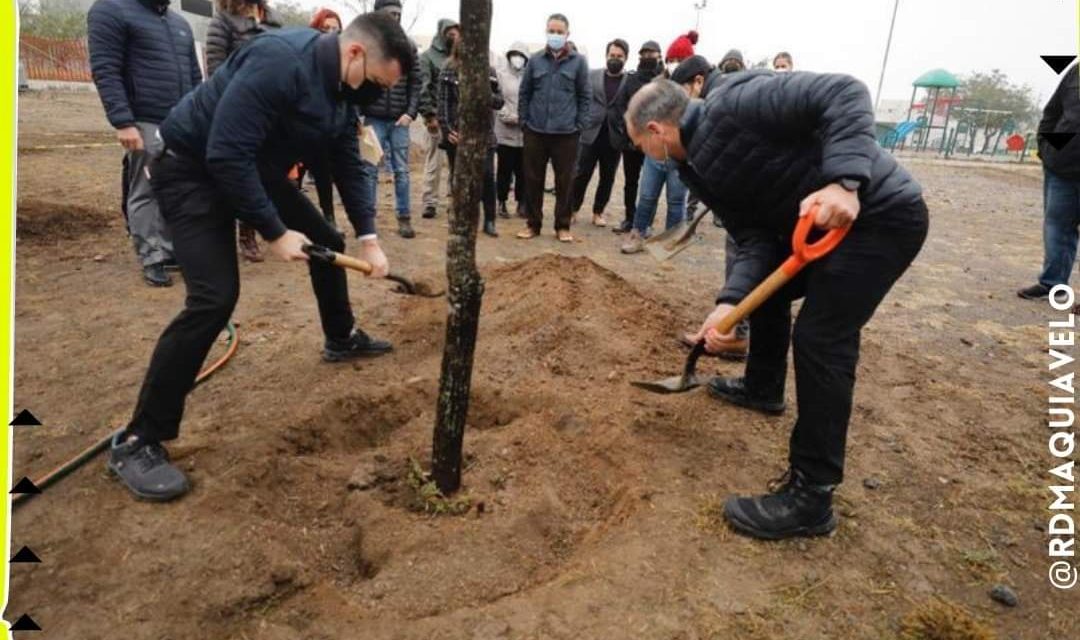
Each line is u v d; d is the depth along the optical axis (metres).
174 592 2.25
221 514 2.60
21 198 7.11
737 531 2.59
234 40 5.17
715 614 2.21
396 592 2.32
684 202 6.97
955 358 4.61
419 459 3.07
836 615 2.26
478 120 2.29
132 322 4.39
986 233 9.64
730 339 2.72
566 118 6.90
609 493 2.89
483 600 2.33
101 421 3.27
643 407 3.46
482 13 2.17
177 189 2.72
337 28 6.17
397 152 6.62
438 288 5.34
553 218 8.91
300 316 4.65
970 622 2.22
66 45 25.27
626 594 2.26
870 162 2.16
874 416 3.66
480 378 3.74
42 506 2.62
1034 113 39.81
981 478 3.12
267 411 3.38
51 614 2.15
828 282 2.44
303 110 2.76
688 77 5.25
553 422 3.35
